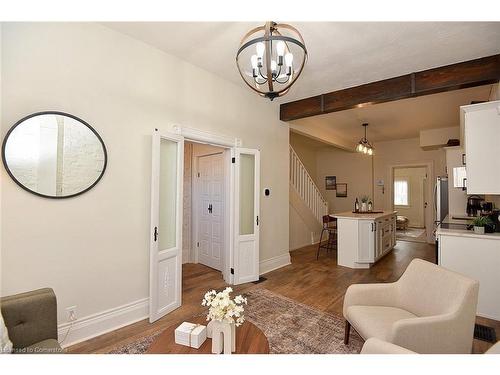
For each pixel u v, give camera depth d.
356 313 1.94
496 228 3.00
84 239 2.25
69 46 2.18
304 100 4.37
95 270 2.32
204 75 3.35
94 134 2.29
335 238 6.41
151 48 2.78
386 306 2.09
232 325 1.46
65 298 2.13
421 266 2.03
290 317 2.69
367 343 1.28
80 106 2.23
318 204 7.19
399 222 9.09
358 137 7.27
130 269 2.57
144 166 2.70
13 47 1.90
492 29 2.38
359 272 4.31
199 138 3.27
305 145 8.40
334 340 2.26
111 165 2.44
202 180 4.78
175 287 2.92
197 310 2.88
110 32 2.45
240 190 3.86
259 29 1.93
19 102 1.92
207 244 4.66
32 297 1.53
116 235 2.47
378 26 2.34
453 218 4.43
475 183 2.73
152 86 2.78
